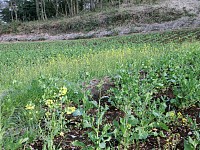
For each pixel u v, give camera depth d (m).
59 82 5.01
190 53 8.12
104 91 4.90
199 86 4.20
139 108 3.44
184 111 3.77
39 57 15.38
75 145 2.61
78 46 21.73
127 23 31.59
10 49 24.28
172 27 28.11
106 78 6.16
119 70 5.73
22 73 7.96
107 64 8.03
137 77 5.25
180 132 3.08
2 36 34.97
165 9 32.03
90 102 3.67
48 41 30.44
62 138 3.02
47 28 34.62
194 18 28.89
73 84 4.79
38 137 2.99
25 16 49.53
